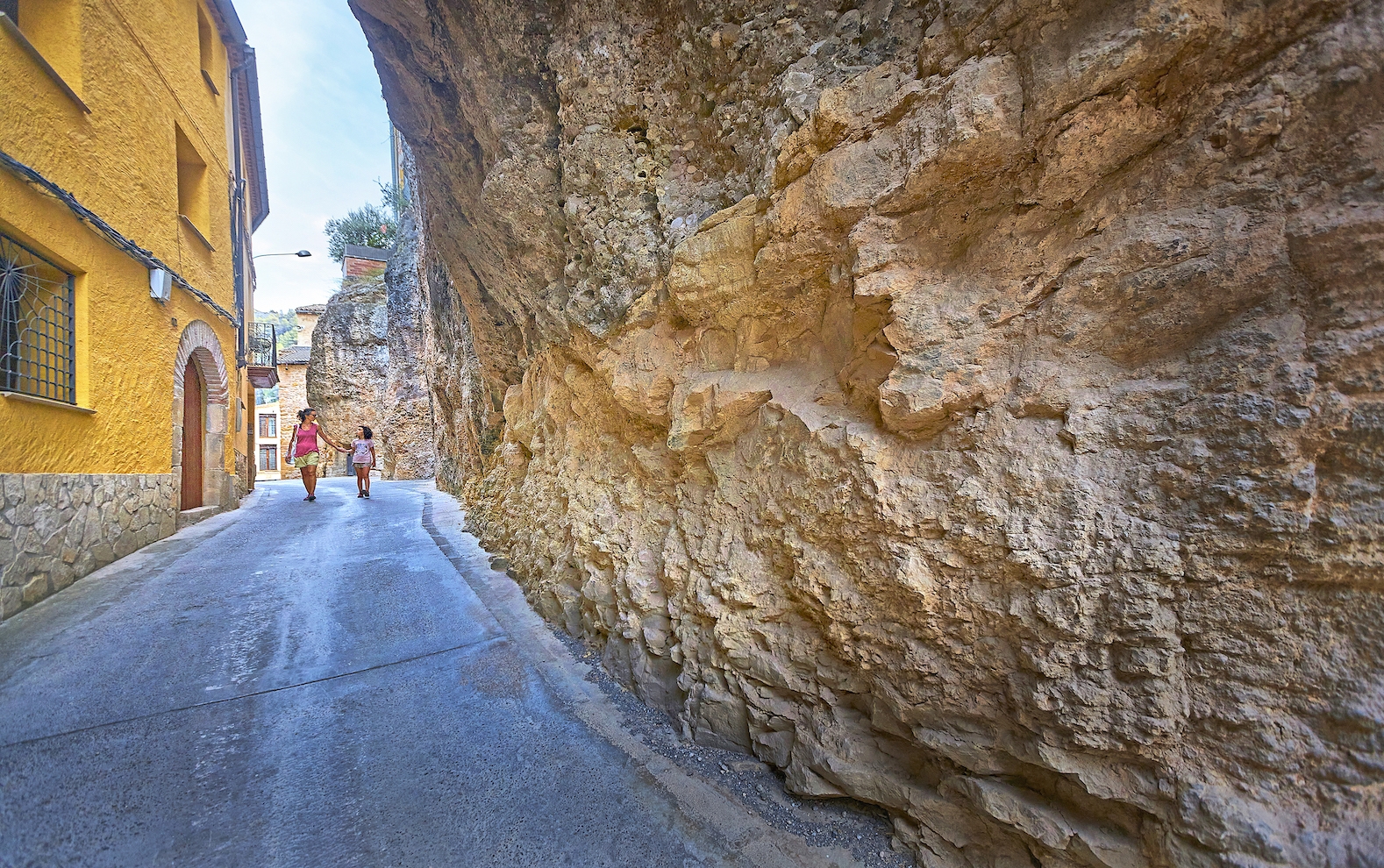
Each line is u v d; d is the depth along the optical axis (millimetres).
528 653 3035
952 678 1428
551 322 3330
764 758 1951
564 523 3355
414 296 16234
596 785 1938
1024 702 1296
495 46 2760
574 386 3215
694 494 2295
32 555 3592
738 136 2047
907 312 1447
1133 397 1180
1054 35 1192
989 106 1234
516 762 2070
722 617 1994
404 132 3939
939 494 1409
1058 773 1324
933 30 1447
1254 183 1056
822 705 1788
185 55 6625
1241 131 1046
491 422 6180
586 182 2627
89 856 1571
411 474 16312
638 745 2164
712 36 1991
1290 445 981
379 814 1791
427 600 3873
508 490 5070
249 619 3441
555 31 2543
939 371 1389
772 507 1844
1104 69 1100
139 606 3604
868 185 1479
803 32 1800
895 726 1613
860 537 1563
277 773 1986
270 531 6215
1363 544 927
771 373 1973
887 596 1531
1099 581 1160
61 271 4242
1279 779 1007
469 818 1774
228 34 8180
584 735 2250
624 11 2320
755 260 1838
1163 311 1159
